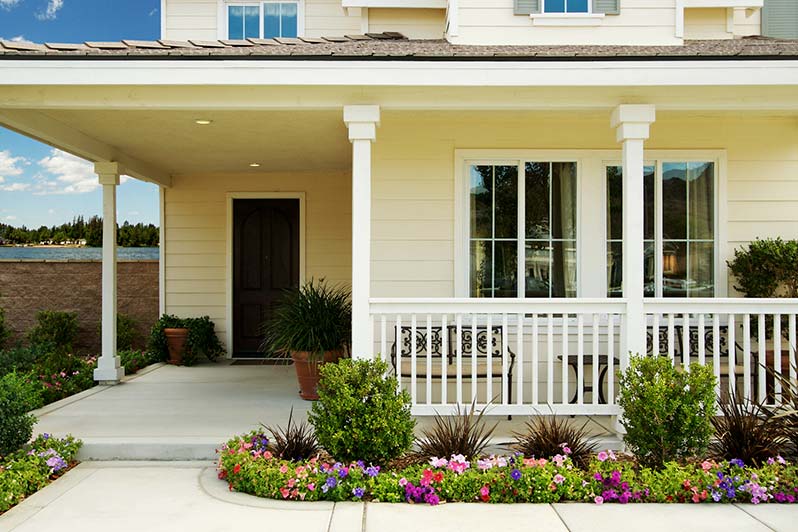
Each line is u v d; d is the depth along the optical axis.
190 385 7.23
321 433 4.23
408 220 6.20
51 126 5.68
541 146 6.20
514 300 4.92
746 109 5.01
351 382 4.28
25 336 10.04
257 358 9.34
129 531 3.52
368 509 3.86
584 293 6.20
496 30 6.40
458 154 6.20
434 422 5.47
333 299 6.66
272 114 5.49
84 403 6.20
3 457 4.33
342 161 8.14
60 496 4.04
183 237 9.28
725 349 6.11
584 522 3.67
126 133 6.33
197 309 9.30
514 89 4.96
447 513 3.81
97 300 10.07
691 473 4.11
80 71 4.69
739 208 6.25
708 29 6.93
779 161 6.24
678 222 6.27
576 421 5.54
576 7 6.43
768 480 4.01
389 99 4.98
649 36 6.38
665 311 4.95
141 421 5.43
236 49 4.96
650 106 4.92
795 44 5.88
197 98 4.94
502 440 4.89
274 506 3.89
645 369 4.37
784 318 6.04
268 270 9.34
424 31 7.30
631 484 4.00
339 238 9.23
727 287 6.20
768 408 4.95
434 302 4.93
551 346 4.93
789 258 5.63
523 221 6.24
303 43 5.66
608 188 6.27
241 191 9.23
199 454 4.75
